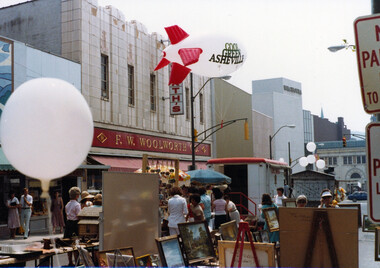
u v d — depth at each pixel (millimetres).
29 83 4168
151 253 8547
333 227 5195
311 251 5223
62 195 22328
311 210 5270
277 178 25031
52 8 26109
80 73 24891
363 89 3525
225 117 44594
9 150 4125
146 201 8523
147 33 31938
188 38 9125
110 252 6773
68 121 4051
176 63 9438
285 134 79812
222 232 7715
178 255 6656
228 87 45406
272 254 5633
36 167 4090
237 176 23422
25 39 26688
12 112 4047
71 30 25391
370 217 3473
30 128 3949
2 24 27438
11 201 18375
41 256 7734
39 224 20109
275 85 95875
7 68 20328
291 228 5320
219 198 13719
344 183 119188
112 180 7605
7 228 19219
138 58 30594
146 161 14148
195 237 6910
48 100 4012
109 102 27234
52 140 3984
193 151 26094
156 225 8766
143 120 30688
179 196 10719
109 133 26969
